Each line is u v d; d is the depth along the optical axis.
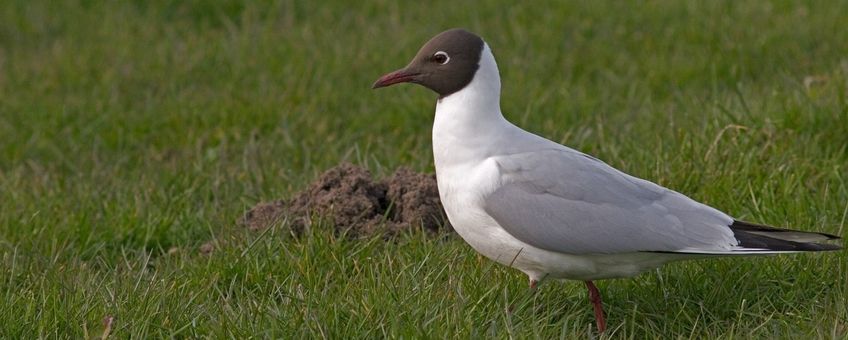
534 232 9.23
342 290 9.96
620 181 9.41
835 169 12.05
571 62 17.86
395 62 18.09
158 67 18.66
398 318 9.08
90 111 16.94
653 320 9.80
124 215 12.59
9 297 9.94
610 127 14.70
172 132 16.03
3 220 12.59
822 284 9.99
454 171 9.58
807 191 11.78
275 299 10.08
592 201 9.26
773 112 13.52
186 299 9.95
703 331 9.55
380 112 16.27
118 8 21.70
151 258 12.12
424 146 14.91
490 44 18.83
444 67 9.61
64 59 19.08
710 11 19.08
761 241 9.09
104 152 15.91
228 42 19.69
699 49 17.81
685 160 12.54
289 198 12.47
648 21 19.22
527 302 9.51
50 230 12.16
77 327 9.34
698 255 9.23
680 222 9.24
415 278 9.84
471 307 9.41
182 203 12.88
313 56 18.41
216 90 17.55
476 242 9.66
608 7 19.80
